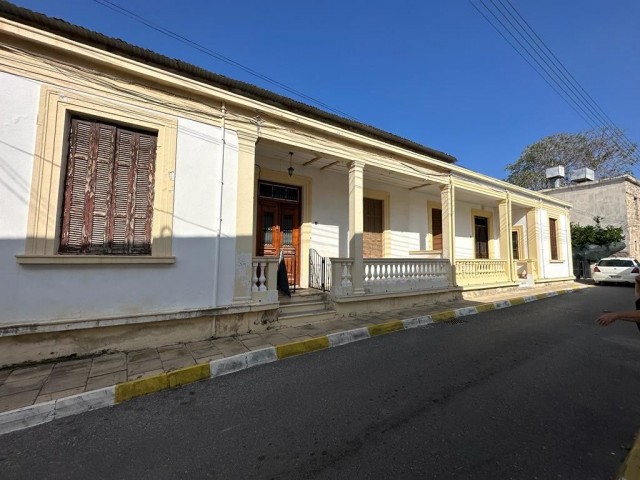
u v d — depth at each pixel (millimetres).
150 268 5020
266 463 2430
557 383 3850
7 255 4129
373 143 7656
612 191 19531
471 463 2371
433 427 2885
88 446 2711
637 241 19734
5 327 4008
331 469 2334
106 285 4691
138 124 5059
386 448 2578
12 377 3854
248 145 6043
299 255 8453
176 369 4094
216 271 5547
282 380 4055
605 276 14914
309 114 7172
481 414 3111
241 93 6312
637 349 5219
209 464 2434
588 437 2715
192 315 5219
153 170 5273
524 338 5879
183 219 5332
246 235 5891
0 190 4129
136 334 4875
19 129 4273
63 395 3414
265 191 8047
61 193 4578
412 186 10641
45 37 4305
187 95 5484
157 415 3223
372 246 10078
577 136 25969
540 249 14102
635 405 3299
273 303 6023
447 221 9836
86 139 4809
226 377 4184
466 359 4730
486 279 11195
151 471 2365
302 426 2949
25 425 3053
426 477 2229
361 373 4230
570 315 8031
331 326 6293
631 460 2309
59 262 4371
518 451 2516
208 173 5613
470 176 10617
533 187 27422
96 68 4773
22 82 4316
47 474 2355
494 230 14562
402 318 7012
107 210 4906
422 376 4094
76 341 4480
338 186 9195
